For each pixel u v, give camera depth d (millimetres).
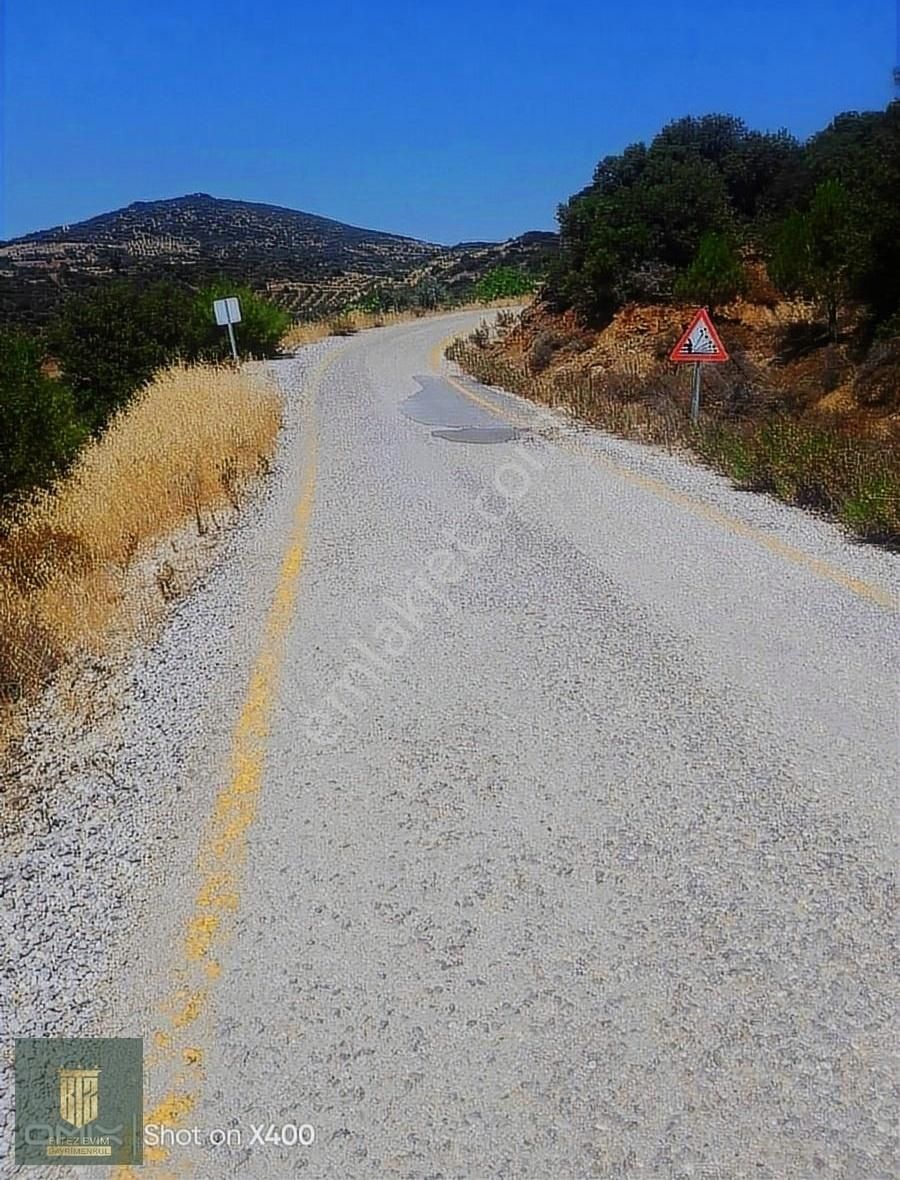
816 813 4191
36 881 3977
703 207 26219
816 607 6766
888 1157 2584
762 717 5102
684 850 3943
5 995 3338
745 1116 2713
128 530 9531
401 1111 2777
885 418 14914
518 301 53656
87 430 14992
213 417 14562
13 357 12609
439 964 3342
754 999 3125
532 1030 3035
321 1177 2604
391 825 4219
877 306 18969
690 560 8047
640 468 12195
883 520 8570
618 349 23781
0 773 4984
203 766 4840
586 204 28734
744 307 23312
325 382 23250
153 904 3770
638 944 3396
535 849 3990
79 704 5738
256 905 3715
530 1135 2682
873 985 3172
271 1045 3041
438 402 19516
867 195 19484
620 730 5008
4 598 7031
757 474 10984
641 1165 2582
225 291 29531
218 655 6328
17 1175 2686
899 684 5449
